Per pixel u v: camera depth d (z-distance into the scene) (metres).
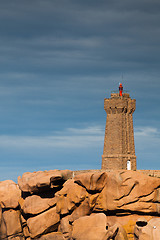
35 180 192.75
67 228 182.62
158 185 171.38
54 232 187.50
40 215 190.25
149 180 171.12
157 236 160.00
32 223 190.12
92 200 176.38
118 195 171.62
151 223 165.50
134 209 170.25
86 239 169.88
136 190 171.00
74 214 181.38
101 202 176.25
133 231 169.50
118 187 172.12
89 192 179.00
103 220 170.00
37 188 191.62
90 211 179.12
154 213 170.38
